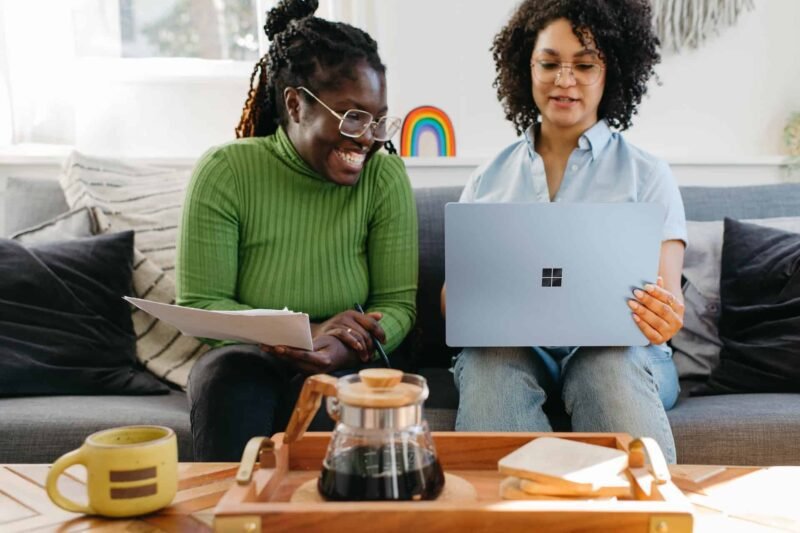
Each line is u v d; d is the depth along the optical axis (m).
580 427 1.31
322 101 1.44
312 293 1.53
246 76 2.38
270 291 1.52
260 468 0.86
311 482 0.83
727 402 1.46
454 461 0.93
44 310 1.57
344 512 0.70
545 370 1.45
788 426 1.33
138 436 0.87
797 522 0.79
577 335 1.26
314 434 0.92
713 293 1.72
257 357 1.33
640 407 1.25
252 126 1.67
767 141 2.45
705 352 1.69
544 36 1.60
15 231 1.89
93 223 1.80
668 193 1.57
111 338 1.62
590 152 1.62
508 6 2.38
